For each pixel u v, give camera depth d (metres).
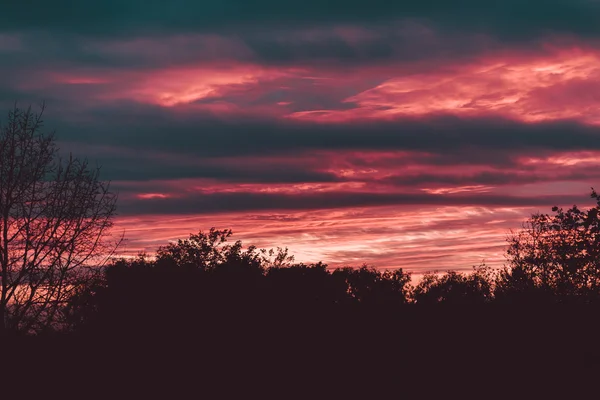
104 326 42.44
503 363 47.69
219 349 47.31
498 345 50.03
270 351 48.88
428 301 69.56
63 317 41.53
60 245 41.03
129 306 43.75
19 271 40.22
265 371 46.44
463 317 56.16
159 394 41.88
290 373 46.47
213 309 49.09
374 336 53.78
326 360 48.44
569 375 44.94
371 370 47.22
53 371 39.94
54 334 41.34
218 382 44.50
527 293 51.16
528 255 52.19
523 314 50.47
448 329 54.44
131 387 41.31
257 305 52.38
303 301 57.31
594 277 46.09
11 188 40.47
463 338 52.19
